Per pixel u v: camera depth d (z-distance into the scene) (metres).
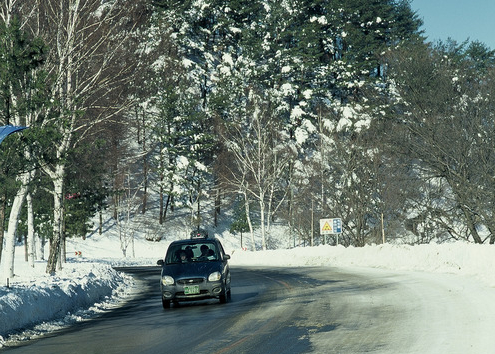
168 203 90.38
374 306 13.55
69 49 24.12
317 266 35.72
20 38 16.61
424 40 76.62
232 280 26.36
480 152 43.47
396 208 51.53
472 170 44.09
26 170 16.95
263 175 62.34
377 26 89.75
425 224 51.44
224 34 106.62
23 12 24.72
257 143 67.69
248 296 18.22
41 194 40.84
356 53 86.81
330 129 60.38
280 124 72.88
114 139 43.59
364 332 9.86
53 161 17.06
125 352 9.35
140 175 90.00
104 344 10.35
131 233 75.88
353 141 54.66
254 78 86.75
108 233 82.25
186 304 17.23
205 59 99.12
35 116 18.28
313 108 87.00
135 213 86.62
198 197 83.38
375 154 52.28
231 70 90.69
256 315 13.07
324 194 57.75
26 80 17.17
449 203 52.31
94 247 78.69
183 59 91.62
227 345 9.31
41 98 16.86
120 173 72.56
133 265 58.06
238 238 85.31
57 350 9.99
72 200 43.78
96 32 26.73
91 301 18.42
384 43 85.69
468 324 10.11
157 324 12.80
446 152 45.03
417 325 10.33
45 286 16.05
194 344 9.67
